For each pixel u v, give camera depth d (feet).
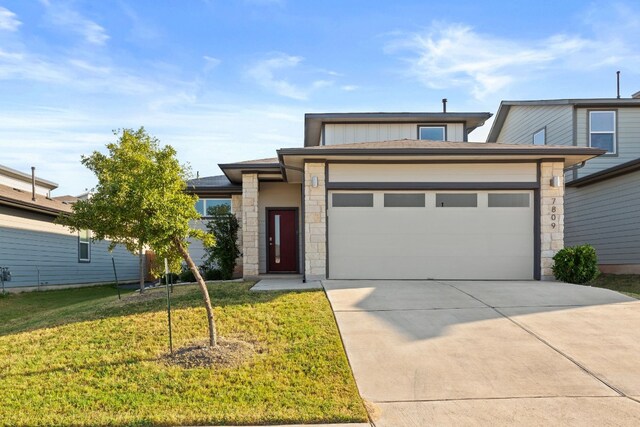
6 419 14.05
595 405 14.82
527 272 37.06
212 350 19.39
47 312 31.12
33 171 54.34
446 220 37.24
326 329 22.35
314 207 36.73
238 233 47.37
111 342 21.27
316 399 15.26
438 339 21.11
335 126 52.85
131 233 20.17
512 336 21.49
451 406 14.87
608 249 46.19
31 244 48.91
